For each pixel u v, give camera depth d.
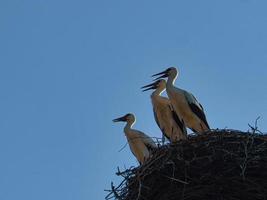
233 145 18.06
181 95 22.70
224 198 17.19
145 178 17.77
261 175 17.44
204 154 17.98
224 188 17.25
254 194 17.11
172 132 22.62
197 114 22.52
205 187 17.30
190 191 17.33
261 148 17.89
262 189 17.14
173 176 17.50
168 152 18.05
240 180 17.27
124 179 17.84
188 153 18.06
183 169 17.64
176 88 22.95
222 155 17.72
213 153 17.84
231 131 18.41
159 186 17.66
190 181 17.47
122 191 17.73
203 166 17.62
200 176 17.48
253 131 18.30
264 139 18.20
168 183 17.62
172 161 17.78
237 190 17.19
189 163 17.69
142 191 17.67
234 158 17.66
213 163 17.64
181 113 22.67
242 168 17.34
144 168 17.84
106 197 17.70
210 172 17.48
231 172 17.48
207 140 18.25
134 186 17.75
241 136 18.22
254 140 18.20
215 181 17.31
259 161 17.59
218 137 18.23
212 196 17.25
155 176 17.72
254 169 17.50
